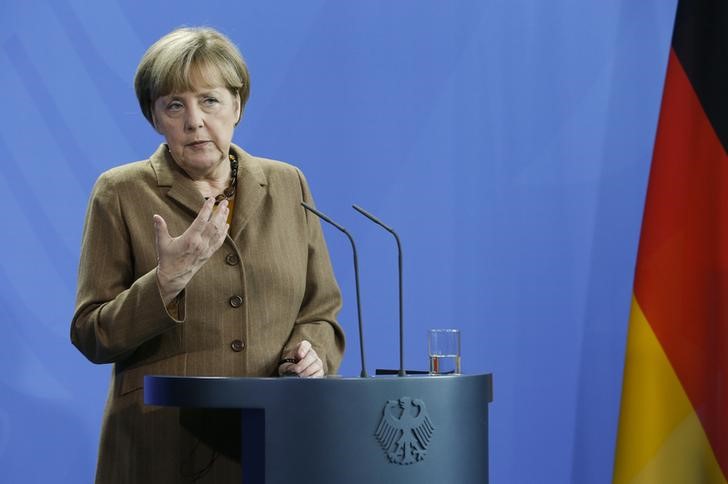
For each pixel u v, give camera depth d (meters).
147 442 6.45
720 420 10.24
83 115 11.30
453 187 11.62
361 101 11.62
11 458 10.98
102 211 6.82
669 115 10.60
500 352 11.56
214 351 6.59
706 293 10.38
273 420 5.03
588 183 11.59
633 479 10.40
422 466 5.19
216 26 11.47
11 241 11.13
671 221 10.48
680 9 10.70
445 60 11.66
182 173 6.96
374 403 5.11
